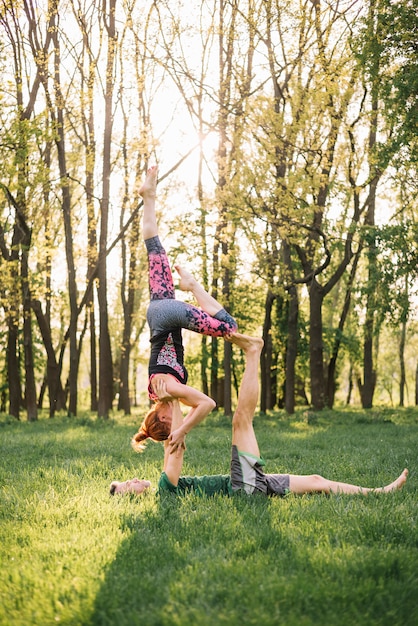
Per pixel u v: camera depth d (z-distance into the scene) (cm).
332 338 3391
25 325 2423
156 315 683
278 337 3484
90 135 2606
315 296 2606
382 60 1822
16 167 1823
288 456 1119
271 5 2133
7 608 401
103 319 2483
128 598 408
